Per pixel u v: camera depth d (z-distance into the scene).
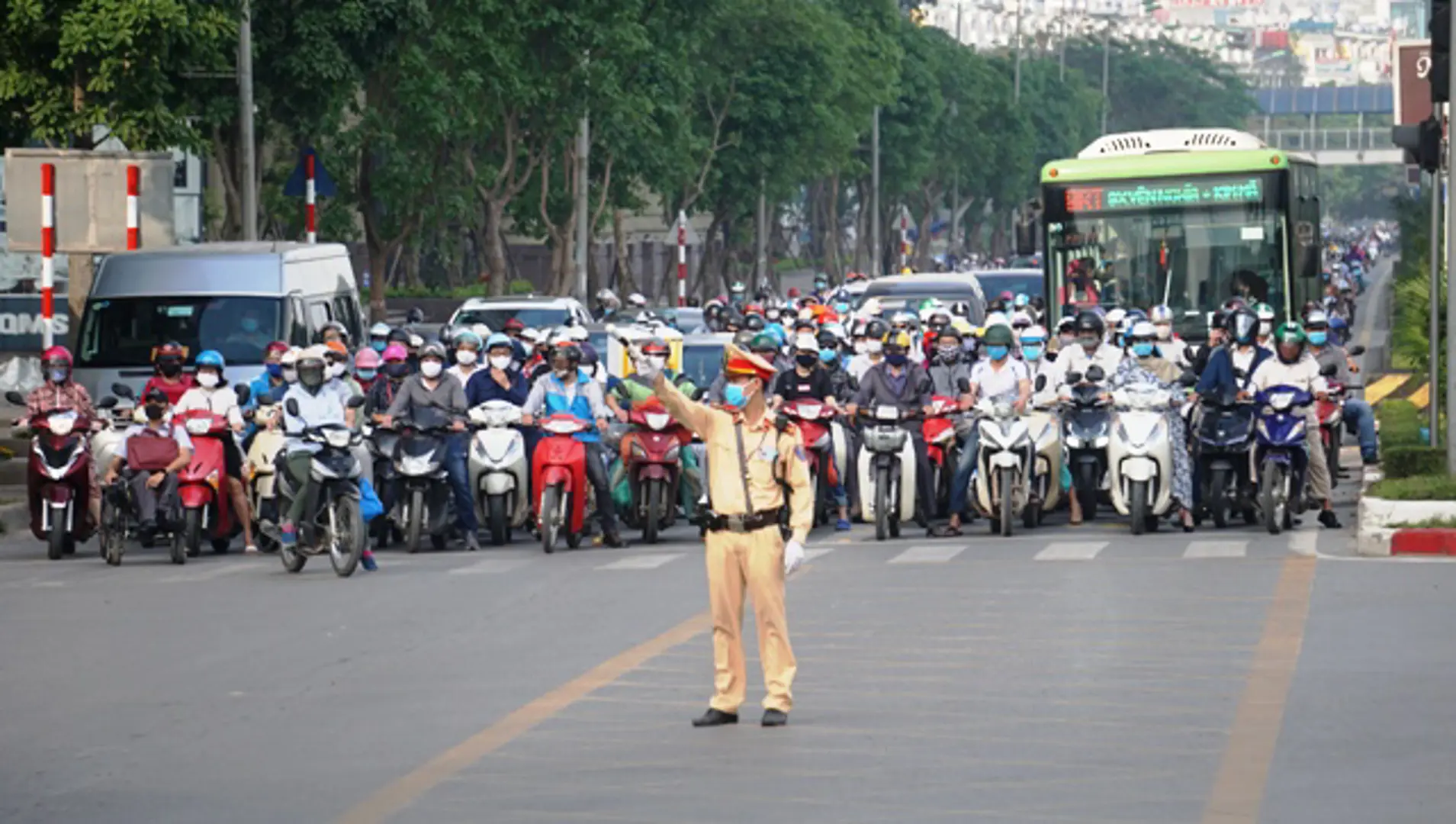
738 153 121.19
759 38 119.94
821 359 39.81
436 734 19.81
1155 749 18.52
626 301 110.12
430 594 30.30
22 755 19.34
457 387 37.22
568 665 23.58
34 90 50.34
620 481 38.75
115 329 44.91
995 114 199.12
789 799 16.89
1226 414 36.47
